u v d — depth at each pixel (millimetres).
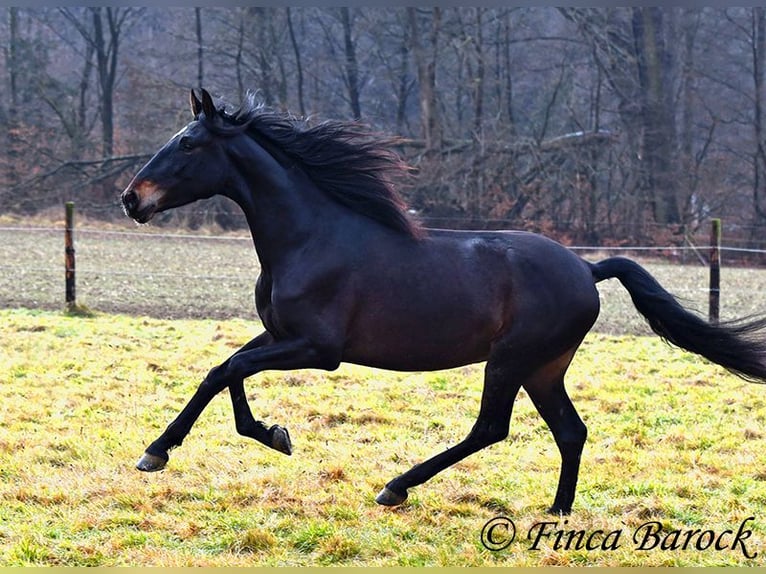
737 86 46344
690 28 44562
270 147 7219
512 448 9094
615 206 39500
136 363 12234
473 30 42281
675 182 39906
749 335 7465
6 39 49812
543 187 38688
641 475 8344
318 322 6941
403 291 7008
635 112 41375
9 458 8336
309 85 49719
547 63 45469
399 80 48688
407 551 6605
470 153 40250
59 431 9312
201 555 6453
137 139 45312
